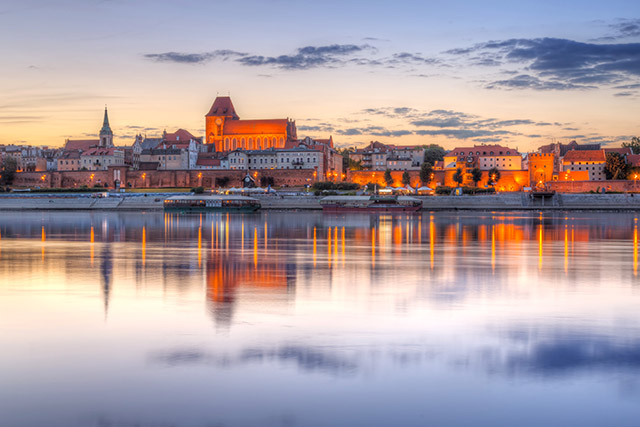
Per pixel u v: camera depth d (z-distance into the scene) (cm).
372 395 2591
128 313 4003
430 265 6562
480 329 3594
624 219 16388
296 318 3866
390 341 3322
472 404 2512
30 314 3972
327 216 18625
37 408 2459
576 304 4350
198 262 6800
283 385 2686
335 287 5069
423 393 2616
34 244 9125
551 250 8181
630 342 3325
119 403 2502
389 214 19938
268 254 7650
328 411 2442
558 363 2978
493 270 6169
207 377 2773
